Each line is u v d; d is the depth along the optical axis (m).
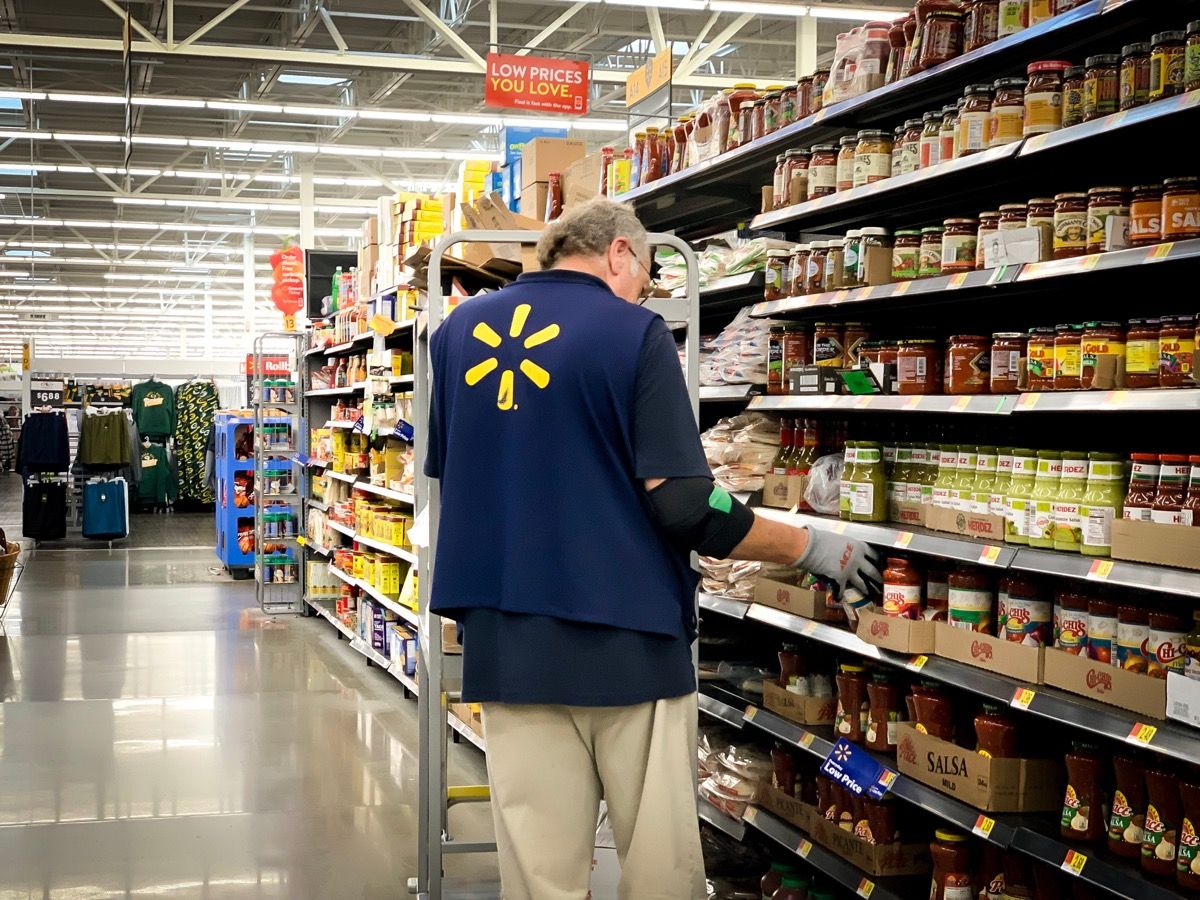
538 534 1.99
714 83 14.47
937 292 2.83
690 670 2.07
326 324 9.38
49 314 43.69
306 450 9.92
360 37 15.91
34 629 8.94
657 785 2.00
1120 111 2.33
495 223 3.61
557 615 1.96
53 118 19.91
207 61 13.06
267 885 3.93
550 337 2.02
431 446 2.27
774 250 3.62
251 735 5.90
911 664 2.90
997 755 2.72
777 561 2.17
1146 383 2.33
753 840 3.91
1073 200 2.48
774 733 3.48
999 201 3.21
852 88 3.12
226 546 11.94
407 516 6.95
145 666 7.61
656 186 4.09
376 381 6.31
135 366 19.44
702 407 4.64
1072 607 2.55
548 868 2.04
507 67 9.44
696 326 2.88
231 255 32.75
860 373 3.15
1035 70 2.56
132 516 19.14
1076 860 2.42
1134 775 2.38
